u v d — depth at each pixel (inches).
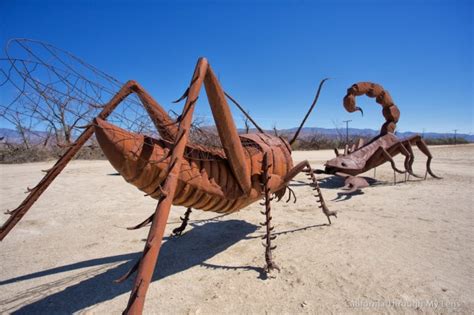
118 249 212.8
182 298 144.9
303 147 1583.4
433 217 267.4
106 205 342.6
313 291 146.1
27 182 495.8
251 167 180.4
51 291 155.0
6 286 160.7
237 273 169.5
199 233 246.1
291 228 248.8
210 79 125.4
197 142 151.5
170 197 98.8
